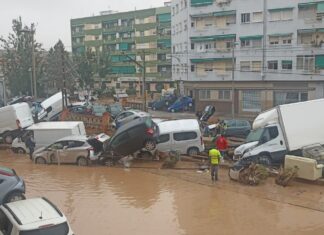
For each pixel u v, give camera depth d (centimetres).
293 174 1973
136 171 2436
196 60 6188
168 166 2486
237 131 3372
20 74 7100
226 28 5884
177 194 1908
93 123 3947
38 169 2550
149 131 2577
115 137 2616
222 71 5938
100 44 10500
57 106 4475
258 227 1473
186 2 6250
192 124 2800
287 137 2203
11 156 3092
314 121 2209
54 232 1052
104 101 7681
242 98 5800
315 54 5259
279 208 1661
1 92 4444
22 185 1631
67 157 2684
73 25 11069
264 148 2258
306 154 2130
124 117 3922
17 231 1042
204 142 3092
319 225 1474
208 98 6131
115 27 10181
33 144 2930
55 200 1858
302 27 5328
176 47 6969
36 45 7175
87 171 2469
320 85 5269
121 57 10050
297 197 1789
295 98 5459
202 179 2167
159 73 9412
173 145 2720
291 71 5422
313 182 1977
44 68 7231
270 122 2325
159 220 1573
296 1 5325
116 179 2239
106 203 1798
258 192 1886
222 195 1862
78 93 7731
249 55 5706
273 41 5541
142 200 1830
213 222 1536
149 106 6600
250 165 2077
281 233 1414
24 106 3550
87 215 1648
